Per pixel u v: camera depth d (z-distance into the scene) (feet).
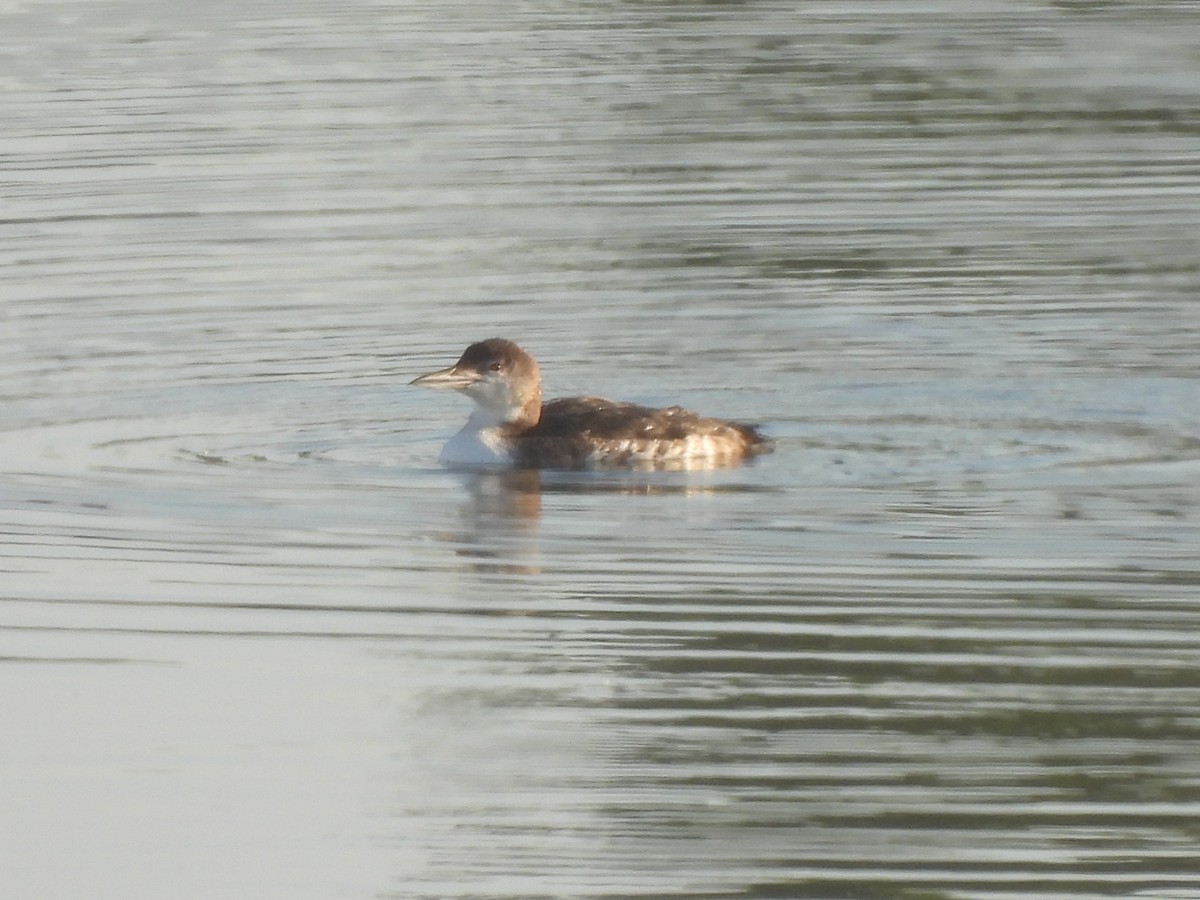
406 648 44.78
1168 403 60.70
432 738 40.70
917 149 87.86
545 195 82.07
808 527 51.34
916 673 42.98
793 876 35.86
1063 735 40.27
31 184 83.30
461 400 62.28
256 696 42.70
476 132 90.38
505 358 57.31
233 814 38.40
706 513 52.60
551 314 69.62
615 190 82.58
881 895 35.22
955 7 113.09
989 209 80.07
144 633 45.60
